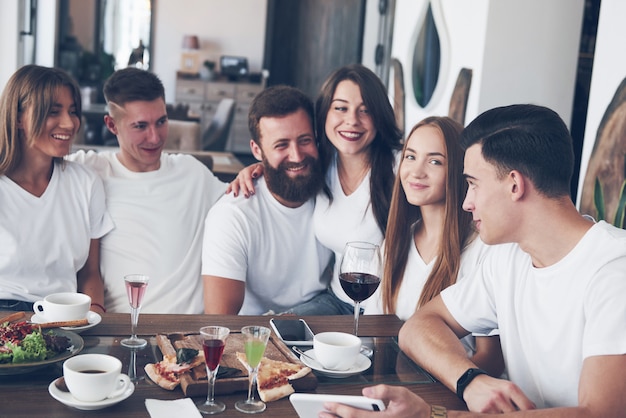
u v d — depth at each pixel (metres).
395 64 5.94
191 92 10.08
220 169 4.48
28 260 2.37
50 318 1.81
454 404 1.52
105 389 1.39
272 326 1.91
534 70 4.11
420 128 2.09
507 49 4.09
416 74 5.36
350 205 2.48
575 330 1.49
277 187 2.43
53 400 1.42
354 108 2.42
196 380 1.50
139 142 2.59
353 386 1.59
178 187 2.69
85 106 7.95
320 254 2.58
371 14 8.01
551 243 1.52
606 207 2.88
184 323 1.89
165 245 2.63
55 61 7.86
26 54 6.80
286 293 2.58
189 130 5.81
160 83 2.64
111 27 9.98
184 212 2.68
